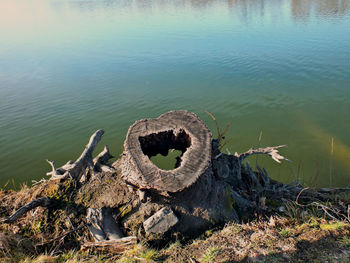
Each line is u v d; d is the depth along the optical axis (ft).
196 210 12.26
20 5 215.92
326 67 45.47
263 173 15.38
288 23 84.58
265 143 27.12
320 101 35.01
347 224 11.51
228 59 52.70
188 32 80.89
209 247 11.00
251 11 120.26
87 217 12.00
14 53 64.03
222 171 13.29
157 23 103.09
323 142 26.50
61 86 43.73
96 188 13.34
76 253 11.39
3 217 13.03
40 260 10.83
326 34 66.23
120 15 134.62
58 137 29.73
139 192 11.93
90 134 30.17
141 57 57.31
